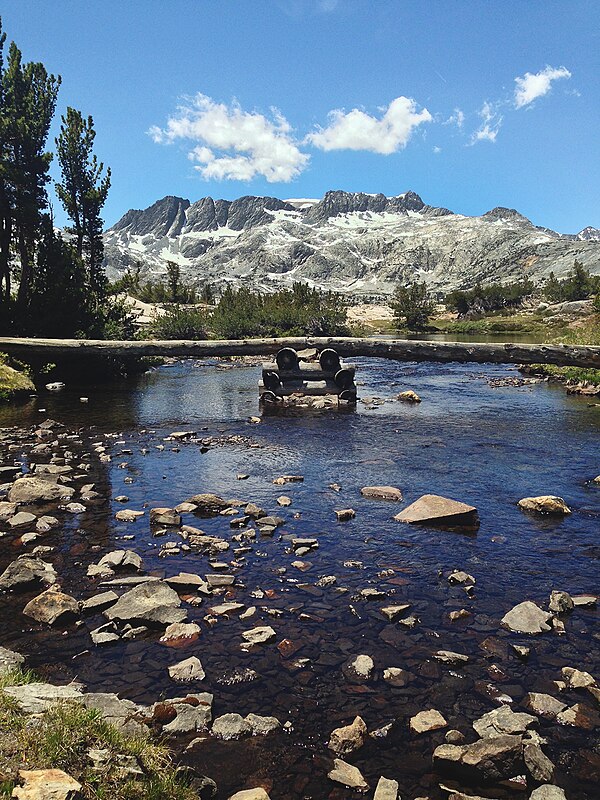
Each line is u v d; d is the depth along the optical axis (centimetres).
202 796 395
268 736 468
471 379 3259
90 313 3319
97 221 4041
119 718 454
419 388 2847
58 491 1105
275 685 536
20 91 3128
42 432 1698
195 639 611
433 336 7750
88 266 4125
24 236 3234
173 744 454
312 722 487
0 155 2989
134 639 612
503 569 801
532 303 13938
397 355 2333
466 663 572
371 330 9631
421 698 519
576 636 623
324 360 2409
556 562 824
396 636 622
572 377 2905
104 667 559
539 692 527
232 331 6341
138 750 410
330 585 743
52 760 363
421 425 1855
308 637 619
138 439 1656
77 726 407
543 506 1031
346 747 453
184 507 1031
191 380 3162
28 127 3047
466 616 667
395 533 933
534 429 1775
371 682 542
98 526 951
